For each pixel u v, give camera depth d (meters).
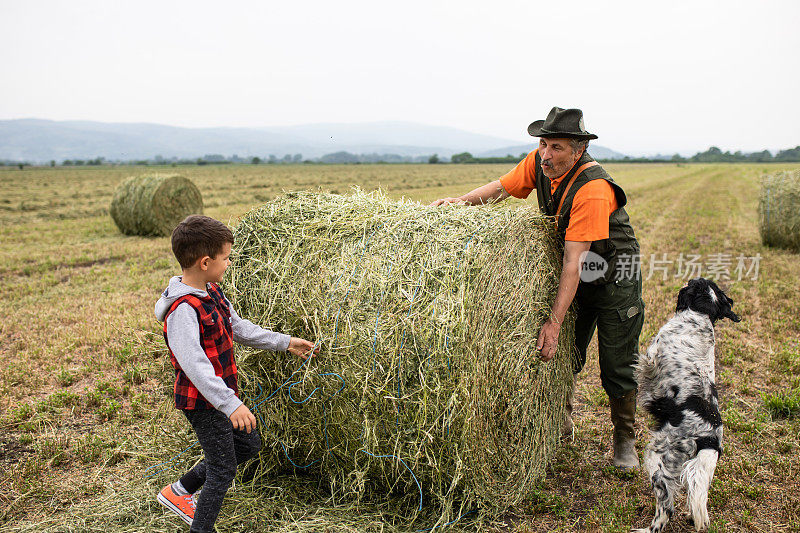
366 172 58.47
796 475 3.66
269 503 3.28
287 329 3.24
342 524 3.06
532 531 3.21
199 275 2.69
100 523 3.07
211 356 2.67
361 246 3.25
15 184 41.31
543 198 3.71
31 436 4.24
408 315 2.93
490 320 3.02
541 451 3.63
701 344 3.45
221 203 21.78
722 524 3.24
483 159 122.81
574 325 3.96
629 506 3.40
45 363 5.70
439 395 2.88
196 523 2.75
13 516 3.28
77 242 13.61
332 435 3.25
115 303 7.90
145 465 3.73
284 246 3.41
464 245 3.07
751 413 4.57
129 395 4.98
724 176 44.72
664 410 3.34
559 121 3.25
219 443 2.73
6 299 8.34
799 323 6.60
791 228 11.17
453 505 3.24
